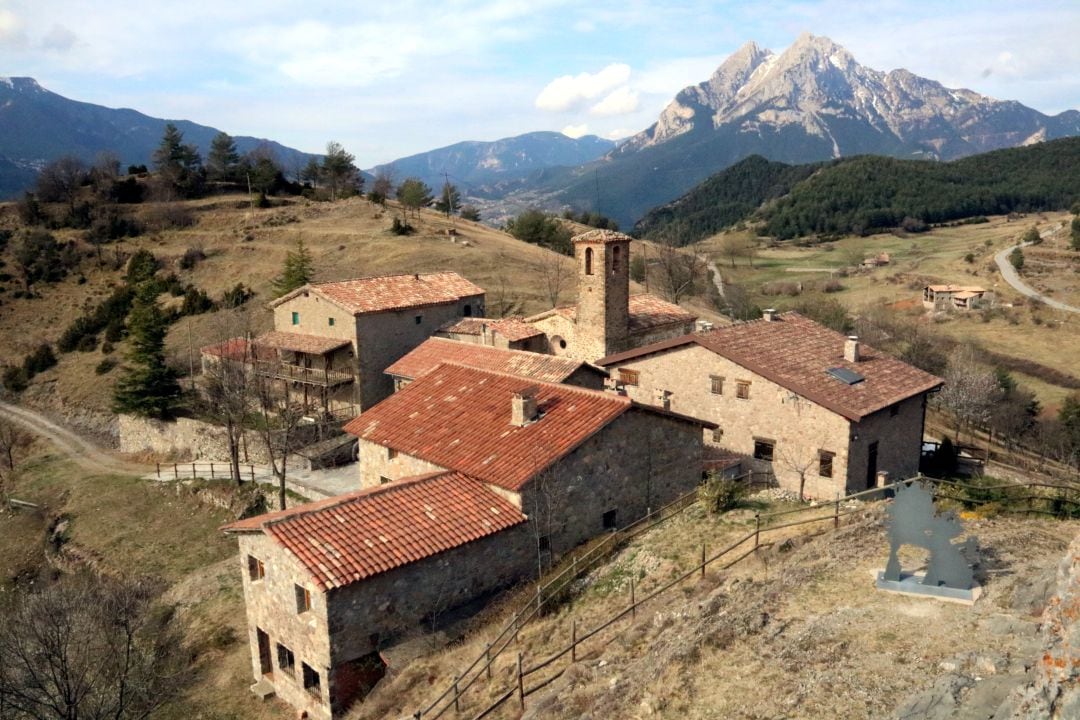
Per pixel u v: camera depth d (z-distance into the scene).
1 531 45.59
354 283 51.75
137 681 23.89
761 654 14.68
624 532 25.28
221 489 42.16
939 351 72.38
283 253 91.62
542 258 90.00
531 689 16.66
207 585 33.16
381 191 125.12
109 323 79.38
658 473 27.62
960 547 17.94
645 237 160.50
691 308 81.62
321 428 44.84
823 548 19.59
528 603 21.22
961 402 56.53
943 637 14.23
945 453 38.31
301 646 20.84
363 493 23.19
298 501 39.03
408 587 21.11
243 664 25.48
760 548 20.75
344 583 19.55
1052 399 67.31
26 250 96.75
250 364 48.56
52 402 68.56
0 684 21.81
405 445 27.48
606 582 21.78
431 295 52.84
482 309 55.97
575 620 19.92
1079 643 9.30
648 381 36.81
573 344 47.09
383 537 21.36
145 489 45.75
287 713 21.91
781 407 31.92
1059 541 19.09
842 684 13.20
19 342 81.12
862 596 16.42
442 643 20.95
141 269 86.81
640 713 13.81
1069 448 54.81
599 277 43.88
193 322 73.94
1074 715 9.05
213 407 51.72
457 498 23.58
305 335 50.84
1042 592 15.00
